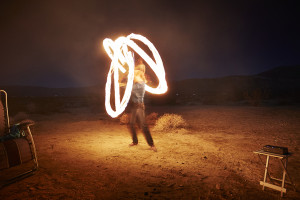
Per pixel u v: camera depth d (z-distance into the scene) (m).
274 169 4.29
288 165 4.50
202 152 5.51
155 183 3.65
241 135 7.57
